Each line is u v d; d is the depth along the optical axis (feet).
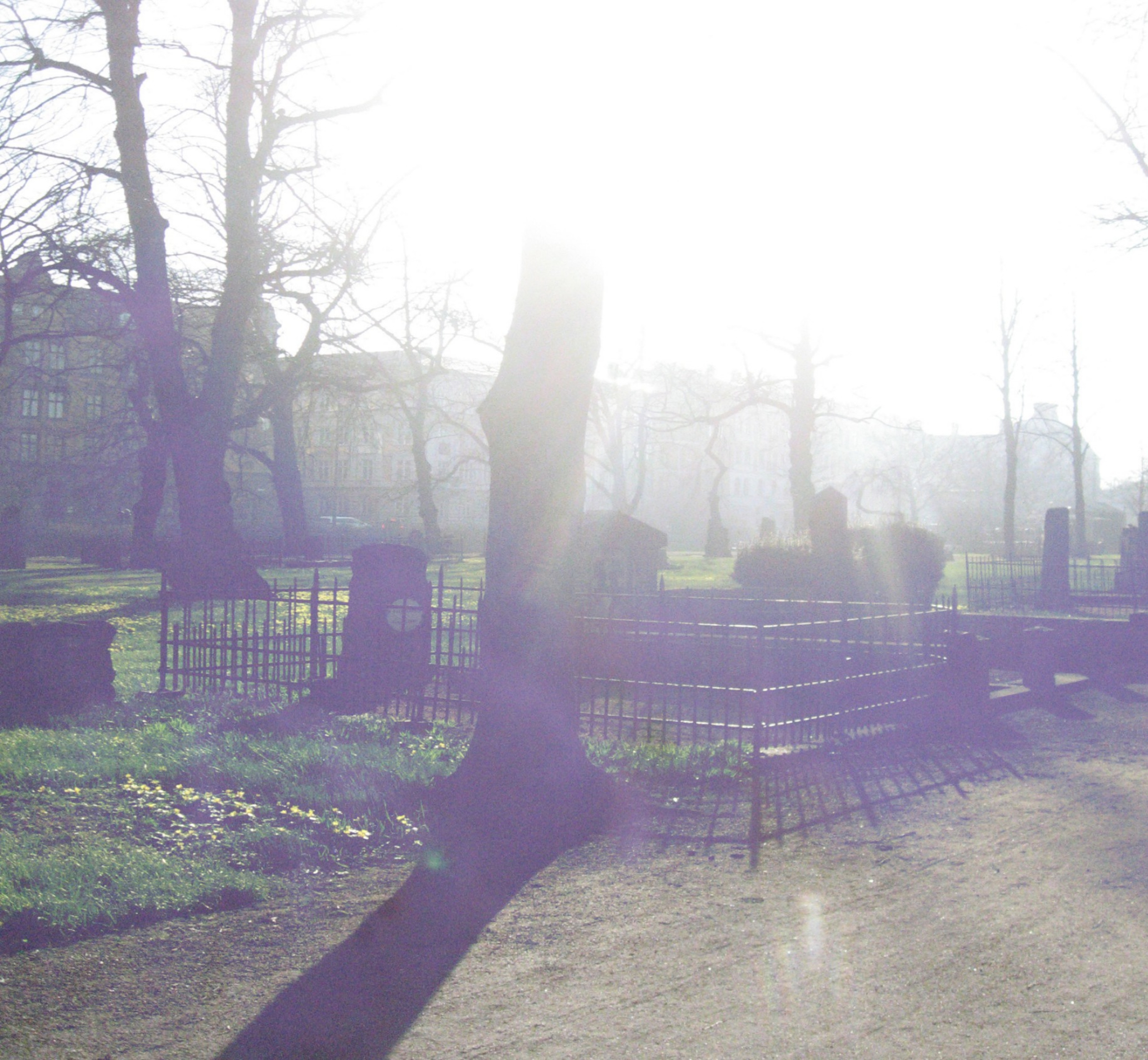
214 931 16.52
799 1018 13.30
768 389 130.82
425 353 109.29
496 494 25.22
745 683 39.17
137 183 73.15
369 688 35.91
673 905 17.76
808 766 28.89
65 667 34.83
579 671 32.83
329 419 137.39
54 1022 13.30
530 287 24.88
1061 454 279.69
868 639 39.47
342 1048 12.62
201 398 81.82
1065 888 18.44
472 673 37.63
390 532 179.93
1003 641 50.70
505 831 22.17
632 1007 13.71
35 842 20.29
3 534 126.21
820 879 19.12
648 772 27.17
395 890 18.60
